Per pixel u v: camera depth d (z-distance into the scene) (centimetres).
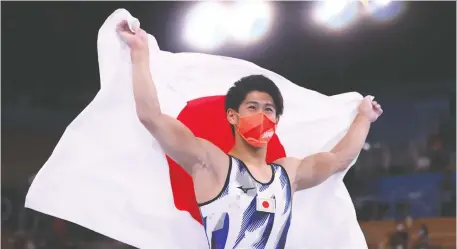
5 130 673
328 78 671
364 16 610
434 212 681
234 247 269
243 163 277
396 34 645
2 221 656
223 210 270
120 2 606
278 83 306
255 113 277
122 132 279
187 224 288
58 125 681
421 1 618
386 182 694
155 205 284
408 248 668
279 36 616
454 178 685
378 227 680
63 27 636
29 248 644
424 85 701
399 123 705
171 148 271
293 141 308
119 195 278
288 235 304
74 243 644
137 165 282
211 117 293
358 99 316
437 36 657
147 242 280
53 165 270
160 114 270
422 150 700
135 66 266
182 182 288
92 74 673
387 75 691
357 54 661
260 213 271
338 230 309
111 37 272
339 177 310
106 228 275
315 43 634
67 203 270
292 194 290
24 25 634
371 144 706
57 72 668
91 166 275
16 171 674
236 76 299
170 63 290
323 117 311
